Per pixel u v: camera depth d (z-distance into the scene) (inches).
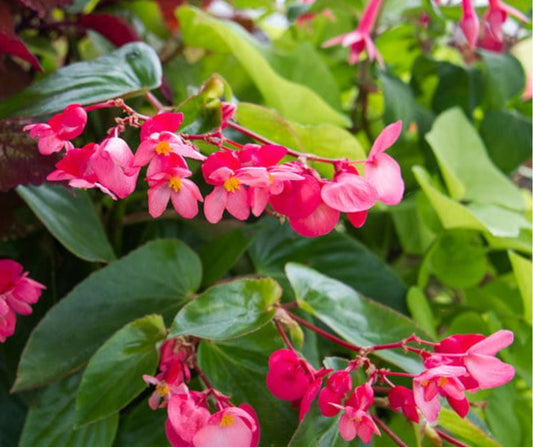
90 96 23.3
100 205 27.4
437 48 35.4
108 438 23.7
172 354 22.8
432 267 30.1
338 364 22.8
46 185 24.9
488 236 29.5
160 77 24.2
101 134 27.4
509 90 31.8
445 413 23.1
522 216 30.0
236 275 28.3
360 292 27.9
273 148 20.6
